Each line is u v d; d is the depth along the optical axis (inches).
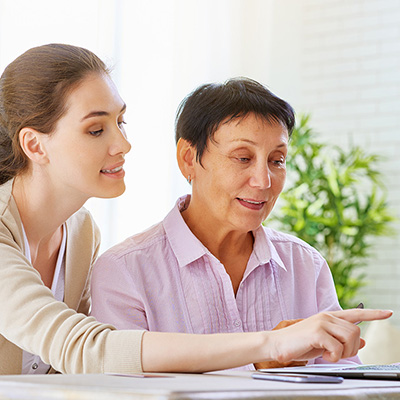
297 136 206.7
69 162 58.2
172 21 175.8
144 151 164.6
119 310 68.5
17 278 52.2
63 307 50.3
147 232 74.5
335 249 210.4
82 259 71.4
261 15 221.3
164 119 170.7
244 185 68.5
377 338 144.3
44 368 66.9
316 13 236.1
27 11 133.8
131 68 160.1
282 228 208.1
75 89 58.1
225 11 202.7
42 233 63.9
